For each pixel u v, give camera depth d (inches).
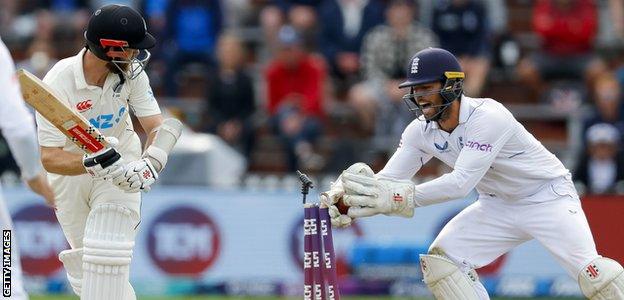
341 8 1849.2
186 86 1831.9
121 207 835.4
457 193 862.5
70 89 816.3
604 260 904.9
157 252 1483.8
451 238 951.6
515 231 942.4
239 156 1640.0
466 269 934.4
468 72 1777.8
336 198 855.1
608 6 2037.4
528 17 1983.3
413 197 852.0
